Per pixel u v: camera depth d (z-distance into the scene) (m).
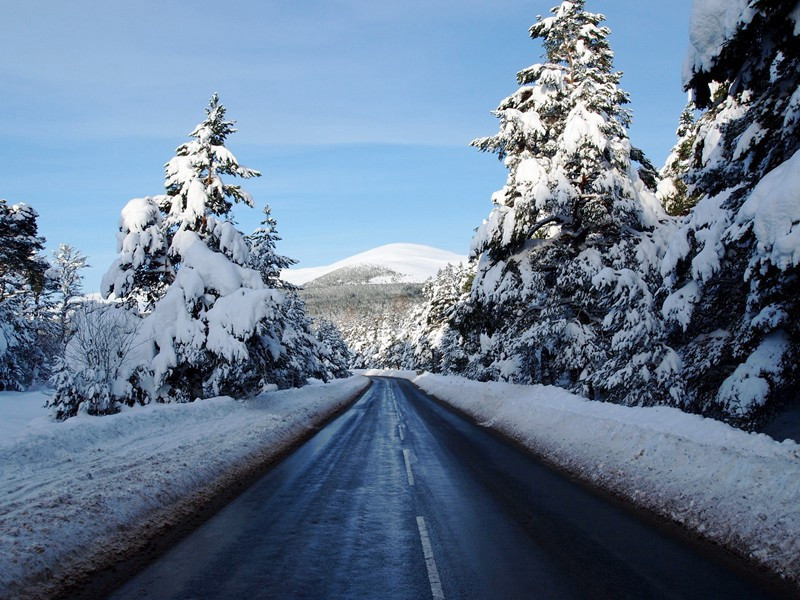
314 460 12.49
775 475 6.50
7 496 7.57
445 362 56.31
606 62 19.98
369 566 5.71
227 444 12.40
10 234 29.47
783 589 5.05
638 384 14.81
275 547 6.34
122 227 21.72
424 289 74.06
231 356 19.55
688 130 24.50
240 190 23.16
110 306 19.88
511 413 18.31
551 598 4.87
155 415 14.75
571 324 18.55
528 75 20.47
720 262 10.43
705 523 6.71
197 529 7.09
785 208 7.62
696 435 9.13
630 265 17.34
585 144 17.38
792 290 9.12
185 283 20.66
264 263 33.88
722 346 11.73
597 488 9.37
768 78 9.65
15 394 26.39
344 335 164.50
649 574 5.43
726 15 8.48
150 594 4.98
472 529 7.03
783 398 10.74
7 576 4.92
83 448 11.38
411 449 14.02
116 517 6.87
